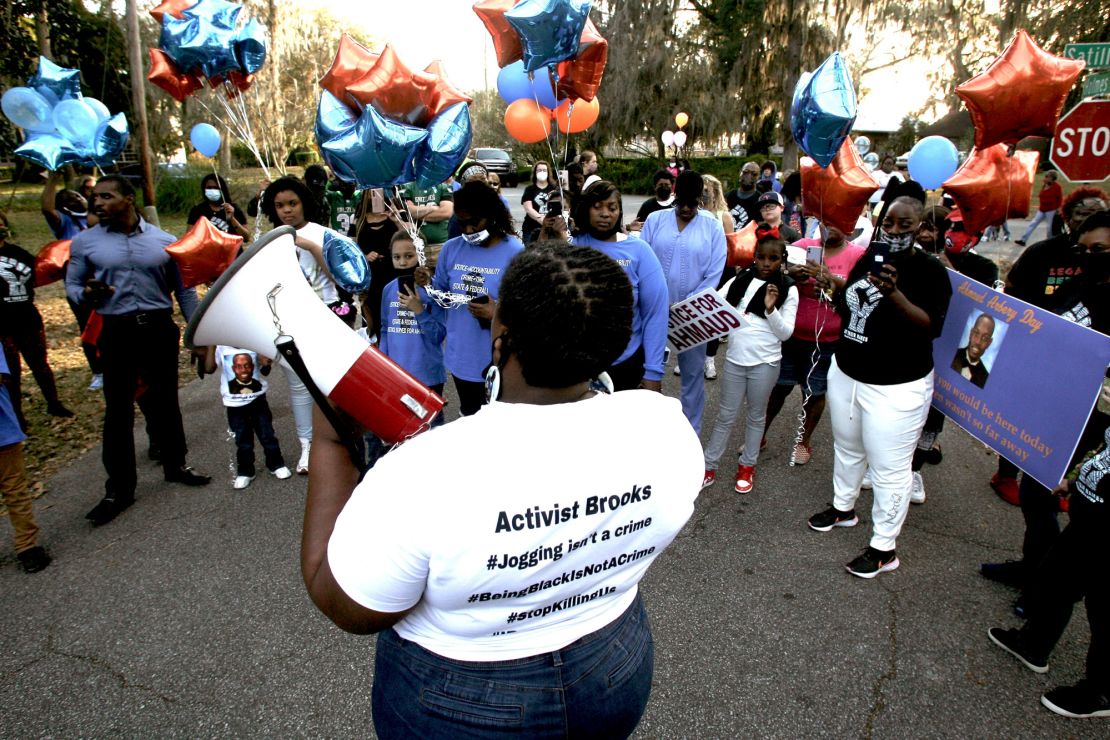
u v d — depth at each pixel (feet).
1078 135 13.48
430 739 3.73
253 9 49.55
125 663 9.43
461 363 12.16
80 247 12.62
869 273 9.44
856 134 84.17
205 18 12.45
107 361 12.92
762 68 73.92
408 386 3.93
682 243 13.87
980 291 10.61
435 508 3.14
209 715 8.54
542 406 3.51
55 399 18.34
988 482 14.38
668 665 9.23
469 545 3.21
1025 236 42.80
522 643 3.69
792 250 14.96
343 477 3.95
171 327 13.66
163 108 53.93
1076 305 9.83
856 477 11.88
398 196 12.36
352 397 3.86
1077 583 8.21
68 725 8.40
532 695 3.69
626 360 12.28
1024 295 12.22
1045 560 8.65
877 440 10.47
